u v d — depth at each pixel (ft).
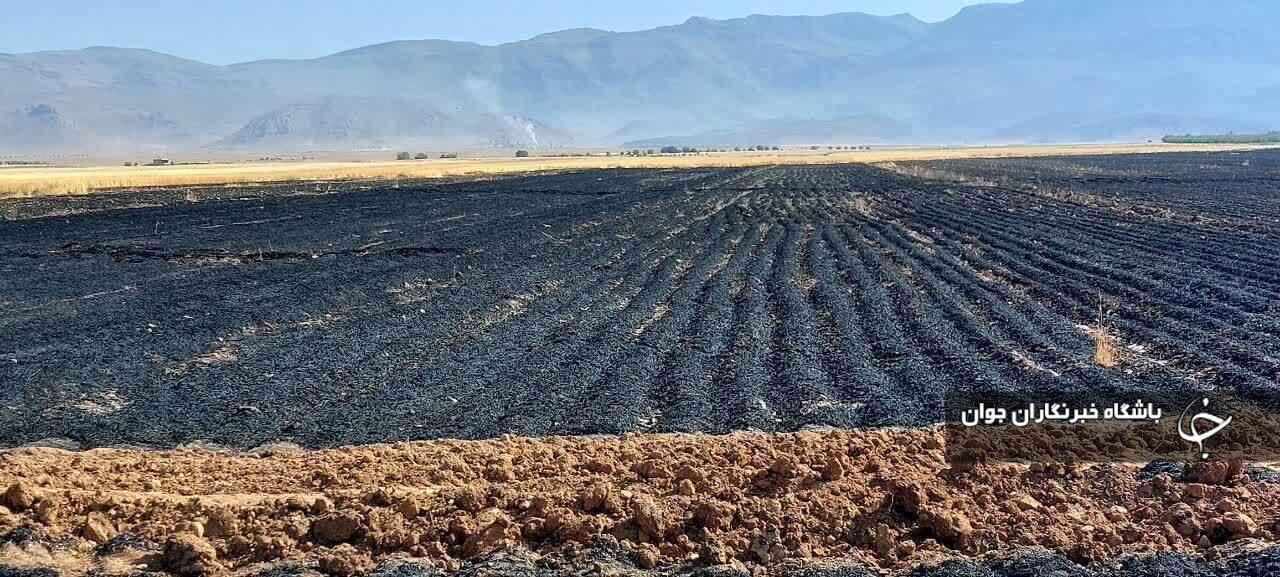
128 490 25.80
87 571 20.54
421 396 36.27
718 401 35.68
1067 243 81.30
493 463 27.84
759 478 25.29
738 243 84.84
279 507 23.47
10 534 21.68
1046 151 468.34
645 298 56.39
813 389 36.68
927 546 21.07
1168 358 40.98
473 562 20.59
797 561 20.54
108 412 34.81
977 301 54.85
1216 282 58.80
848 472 25.63
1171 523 21.93
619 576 19.95
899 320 49.06
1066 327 47.26
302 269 69.46
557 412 34.22
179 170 269.44
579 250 79.51
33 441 31.65
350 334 47.09
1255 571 19.25
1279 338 43.21
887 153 485.56
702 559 20.58
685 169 253.65
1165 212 109.50
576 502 23.34
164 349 44.09
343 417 33.86
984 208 119.96
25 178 190.90
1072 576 19.47
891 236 88.89
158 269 70.85
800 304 53.78
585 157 452.35
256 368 40.63
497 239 87.10
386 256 76.33
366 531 21.86
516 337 46.21
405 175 222.69
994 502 23.43
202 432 32.45
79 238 90.99
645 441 30.42
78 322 50.49
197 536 21.79
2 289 62.49
